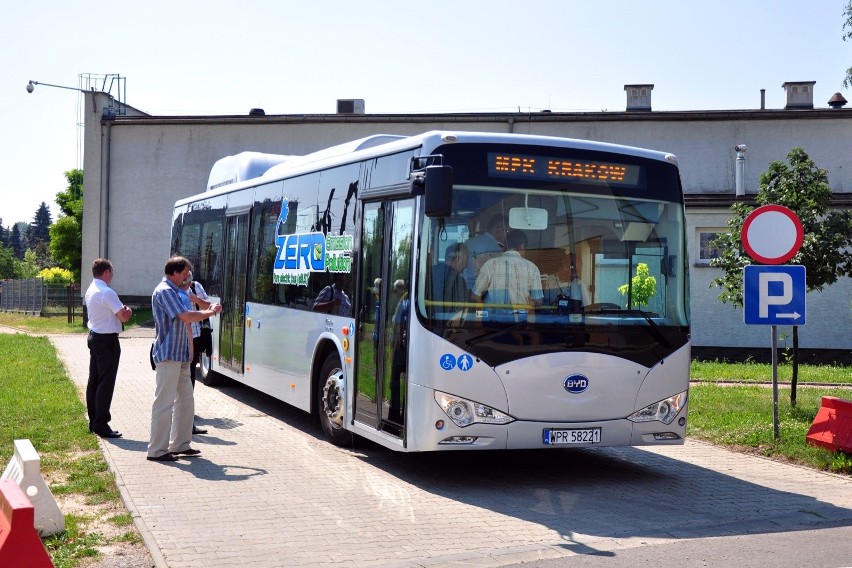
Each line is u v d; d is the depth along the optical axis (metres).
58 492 7.82
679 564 6.13
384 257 9.21
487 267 8.43
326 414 10.55
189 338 9.62
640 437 8.77
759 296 10.58
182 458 9.62
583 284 8.66
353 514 7.45
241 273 14.19
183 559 6.09
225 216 15.27
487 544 6.63
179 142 33.69
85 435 10.51
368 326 9.49
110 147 34.03
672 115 29.25
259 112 34.91
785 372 18.80
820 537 6.96
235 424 12.04
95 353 10.71
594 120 29.83
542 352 8.42
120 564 5.94
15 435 10.32
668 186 9.14
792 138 29.02
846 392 15.23
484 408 8.27
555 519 7.47
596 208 8.81
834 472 9.59
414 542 6.64
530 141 8.70
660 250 8.99
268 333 12.72
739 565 6.12
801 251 12.35
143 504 7.59
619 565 6.10
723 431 11.52
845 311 22.88
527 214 8.60
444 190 7.95
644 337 8.79
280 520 7.19
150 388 15.41
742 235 10.59
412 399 8.38
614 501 8.21
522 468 9.70
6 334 29.38
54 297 43.31
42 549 4.89
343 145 11.47
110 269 10.94
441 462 9.87
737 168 26.58
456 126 31.11
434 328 8.26
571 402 8.48
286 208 12.38
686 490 8.71
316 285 11.05
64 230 64.38
